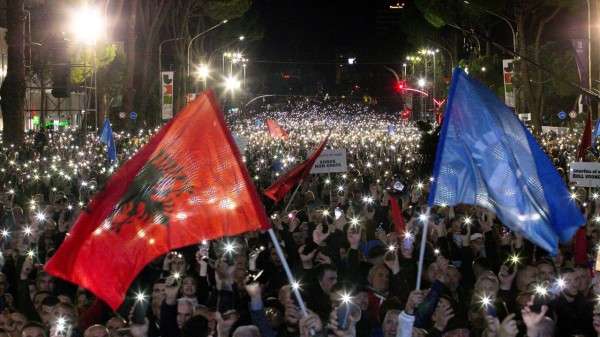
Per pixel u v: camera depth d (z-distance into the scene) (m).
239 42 93.25
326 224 11.15
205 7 60.47
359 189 19.48
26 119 57.81
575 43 40.75
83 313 8.34
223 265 7.97
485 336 7.05
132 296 8.68
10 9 27.09
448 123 7.37
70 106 58.25
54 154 34.50
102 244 5.99
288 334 7.36
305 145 40.25
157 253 6.11
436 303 6.96
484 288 7.79
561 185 7.41
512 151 7.37
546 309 6.37
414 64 102.56
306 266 9.54
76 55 45.12
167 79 48.22
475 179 7.34
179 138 6.27
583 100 41.53
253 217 6.23
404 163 29.23
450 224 13.44
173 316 7.83
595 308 7.49
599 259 8.31
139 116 53.62
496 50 67.50
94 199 6.09
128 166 6.20
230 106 98.69
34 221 13.16
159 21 54.78
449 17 59.72
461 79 7.39
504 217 7.38
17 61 27.19
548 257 10.05
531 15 58.03
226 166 6.26
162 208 6.15
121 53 56.44
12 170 25.11
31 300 9.62
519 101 57.00
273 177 23.48
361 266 9.98
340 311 6.48
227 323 7.10
